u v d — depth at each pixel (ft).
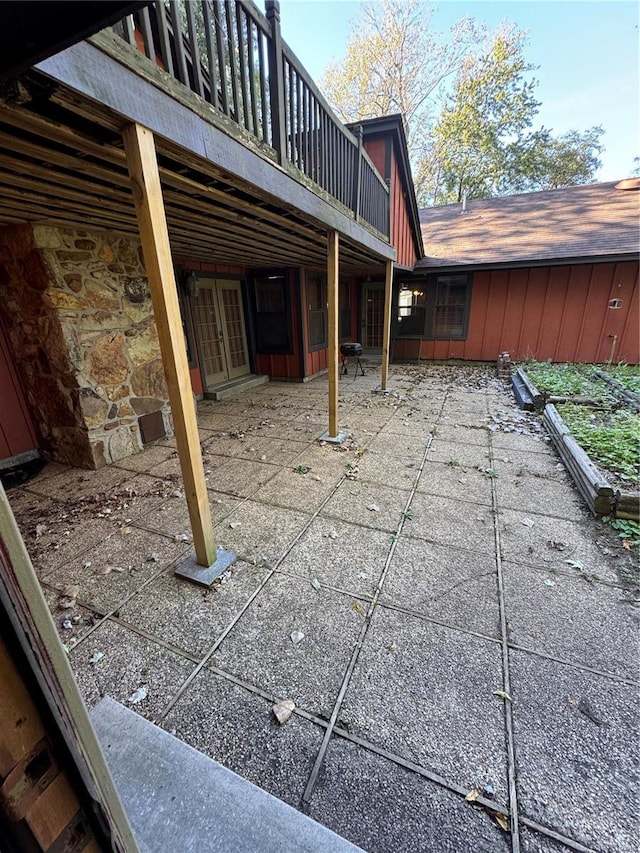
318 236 12.67
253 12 6.63
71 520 9.04
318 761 4.16
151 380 13.52
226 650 5.56
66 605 6.44
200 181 7.31
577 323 26.18
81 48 3.74
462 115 52.03
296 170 8.54
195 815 3.38
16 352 11.78
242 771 4.09
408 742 4.32
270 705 4.77
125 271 12.26
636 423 13.84
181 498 10.00
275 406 19.02
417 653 5.43
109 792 1.80
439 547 7.80
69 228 10.49
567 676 5.05
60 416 11.81
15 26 1.69
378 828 3.59
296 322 23.61
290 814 3.39
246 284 23.68
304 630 5.86
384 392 21.30
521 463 11.69
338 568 7.23
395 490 10.19
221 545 7.98
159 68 4.84
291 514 9.12
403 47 47.06
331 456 12.57
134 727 4.22
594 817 3.63
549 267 25.77
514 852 3.41
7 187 7.00
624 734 4.34
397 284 30.48
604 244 24.43
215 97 5.91
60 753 1.49
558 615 6.06
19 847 1.37
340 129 11.26
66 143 5.11
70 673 1.59
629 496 8.34
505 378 24.29
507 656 5.36
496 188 58.54
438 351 30.37
